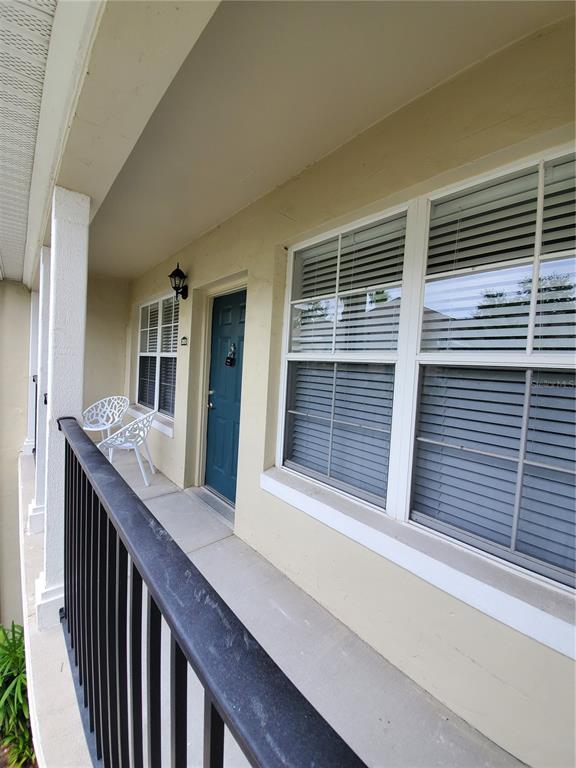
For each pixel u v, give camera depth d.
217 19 1.11
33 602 1.76
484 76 1.27
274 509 2.20
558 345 1.22
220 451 3.29
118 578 0.84
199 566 2.17
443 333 1.52
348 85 1.40
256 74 1.34
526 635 1.16
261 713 0.38
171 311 4.07
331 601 1.80
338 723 1.28
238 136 1.73
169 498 3.20
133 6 0.82
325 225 1.93
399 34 1.16
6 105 1.34
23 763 1.84
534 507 1.27
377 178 1.62
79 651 1.29
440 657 1.36
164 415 4.21
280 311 2.30
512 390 1.34
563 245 1.22
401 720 1.29
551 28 1.12
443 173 1.40
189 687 1.42
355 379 1.91
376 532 1.59
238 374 3.04
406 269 1.62
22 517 2.82
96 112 1.18
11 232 2.86
